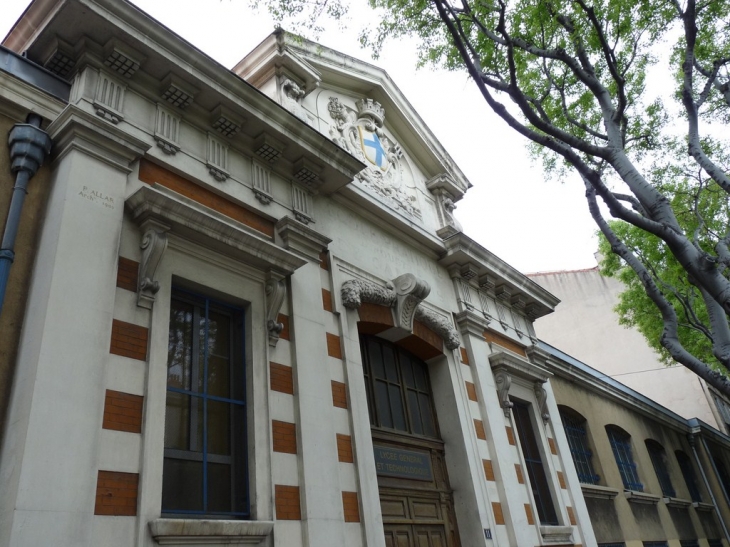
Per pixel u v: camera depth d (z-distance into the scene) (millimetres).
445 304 11633
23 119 6305
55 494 4734
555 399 14703
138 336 6039
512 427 11570
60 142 6316
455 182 13516
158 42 7078
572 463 13383
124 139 6613
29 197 6047
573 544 11875
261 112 8141
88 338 5480
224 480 6422
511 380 12438
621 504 15578
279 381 7324
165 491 5832
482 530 9516
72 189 5957
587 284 28922
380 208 10477
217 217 7316
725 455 26984
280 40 9672
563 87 8930
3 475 4738
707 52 9586
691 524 19531
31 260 5852
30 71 6520
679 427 22453
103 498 5148
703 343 16547
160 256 6324
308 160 8875
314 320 8117
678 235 6566
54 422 4949
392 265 10539
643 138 10133
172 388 6312
